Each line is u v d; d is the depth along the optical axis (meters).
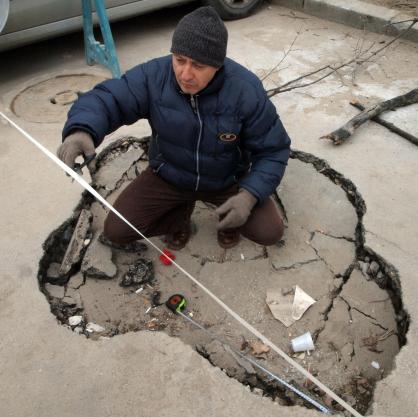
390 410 1.64
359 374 1.88
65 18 3.62
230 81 1.80
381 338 1.99
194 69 1.63
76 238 2.30
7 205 2.48
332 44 4.11
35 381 1.73
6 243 2.26
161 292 2.19
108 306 2.13
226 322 2.07
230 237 2.33
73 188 2.58
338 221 2.49
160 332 1.86
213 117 1.84
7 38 3.45
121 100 1.86
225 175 2.10
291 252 2.35
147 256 2.34
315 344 1.99
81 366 1.77
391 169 2.71
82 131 1.75
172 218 2.31
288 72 3.71
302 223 2.49
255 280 2.23
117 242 2.21
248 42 4.20
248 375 1.87
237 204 1.86
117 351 1.81
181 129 1.88
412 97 3.19
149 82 1.85
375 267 2.23
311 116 3.17
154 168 2.16
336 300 2.14
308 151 2.85
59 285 2.20
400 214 2.41
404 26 4.03
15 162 2.79
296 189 2.66
